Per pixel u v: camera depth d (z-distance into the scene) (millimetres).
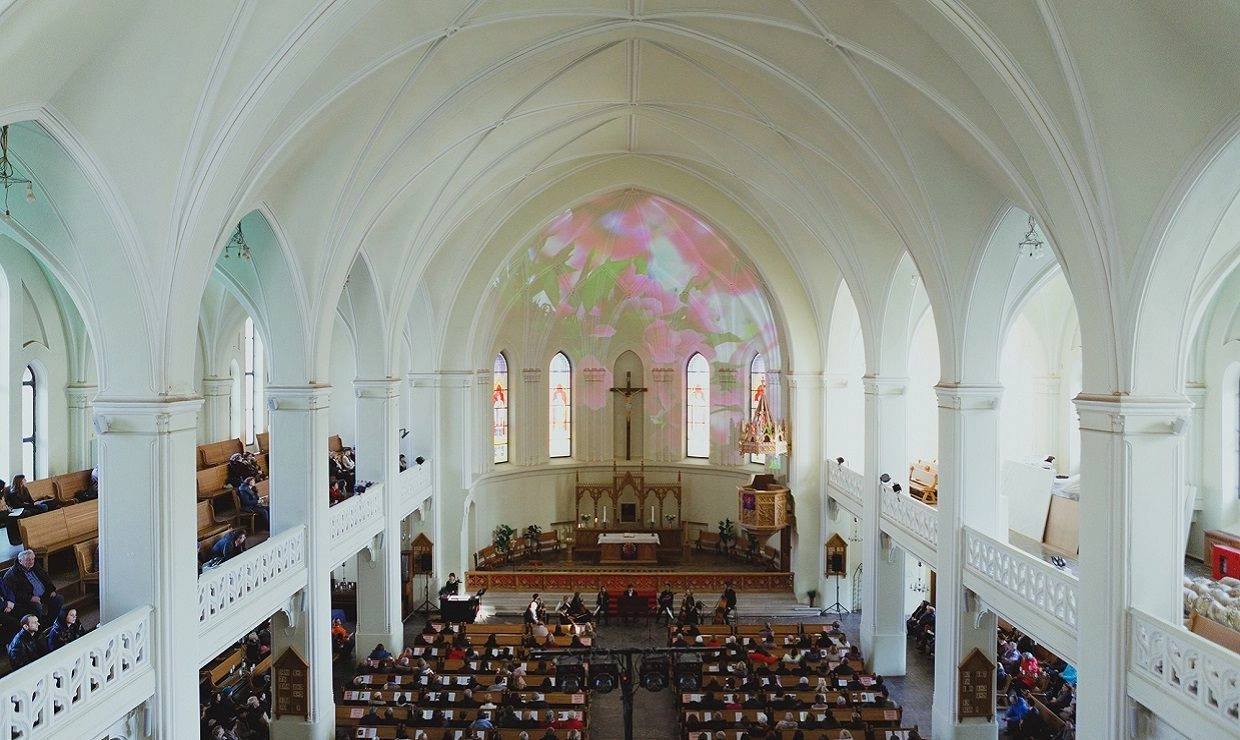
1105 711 10930
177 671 10742
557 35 15117
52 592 11906
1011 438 26250
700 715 16188
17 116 8680
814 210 20812
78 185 9852
